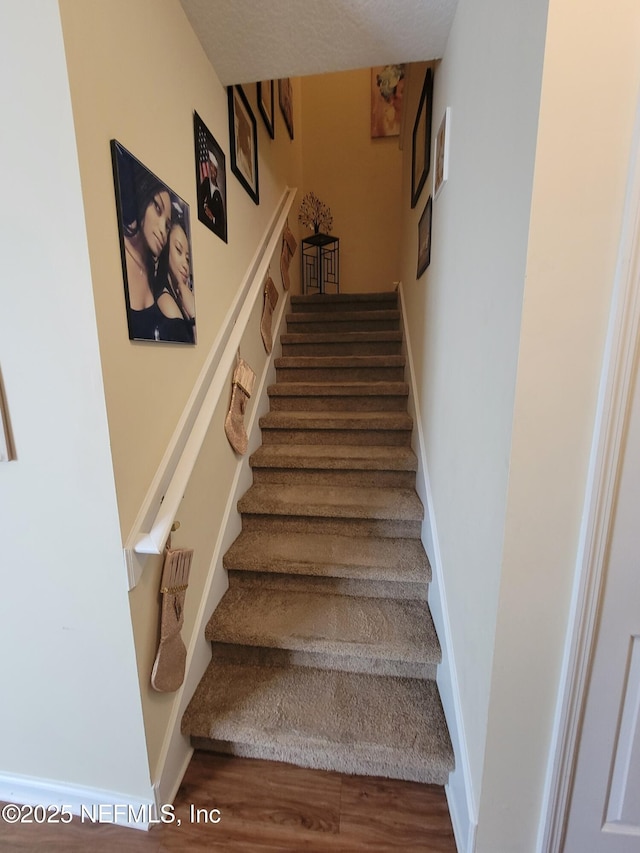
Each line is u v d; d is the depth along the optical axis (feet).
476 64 3.27
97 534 3.11
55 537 3.17
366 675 4.58
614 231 2.21
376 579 5.02
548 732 2.91
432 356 5.30
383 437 7.01
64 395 2.88
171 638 3.66
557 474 2.52
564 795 2.98
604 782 2.96
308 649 4.48
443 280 4.60
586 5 2.00
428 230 5.62
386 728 3.97
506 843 3.15
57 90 2.43
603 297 2.29
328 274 12.15
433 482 5.13
